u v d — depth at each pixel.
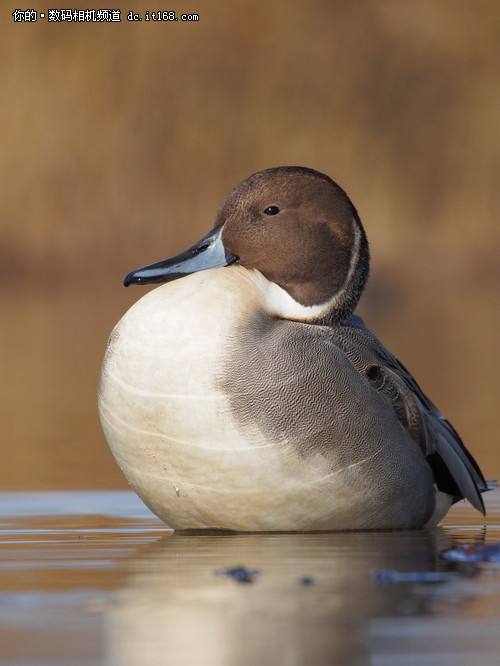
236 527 8.87
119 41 40.19
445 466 9.56
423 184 41.88
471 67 43.59
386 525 9.07
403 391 9.32
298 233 9.37
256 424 8.51
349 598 6.41
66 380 20.36
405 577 7.01
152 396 8.58
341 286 9.48
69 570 7.34
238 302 8.84
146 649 5.48
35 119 38.44
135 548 8.20
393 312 32.47
